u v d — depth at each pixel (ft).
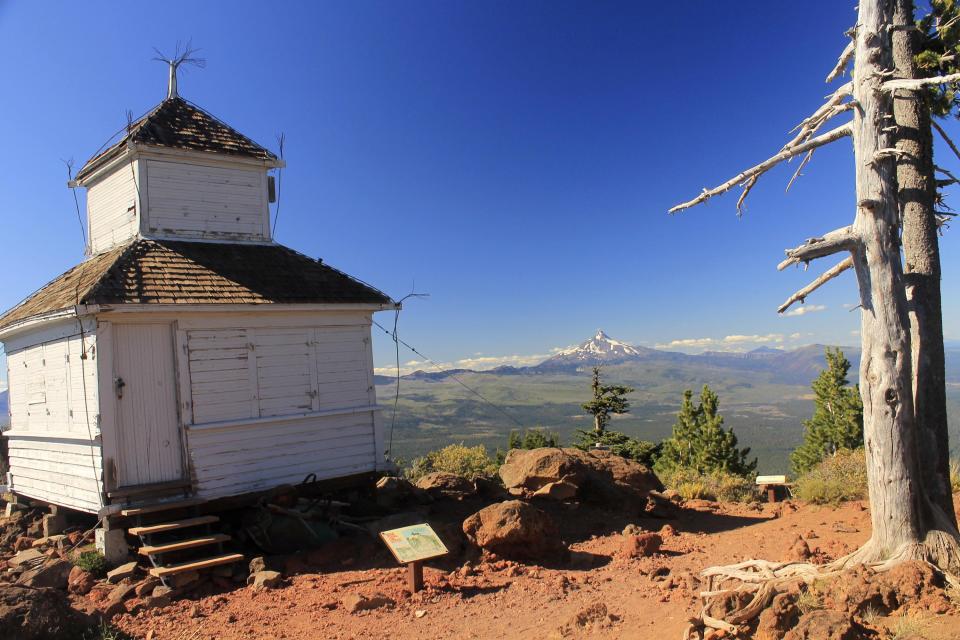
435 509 41.70
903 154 21.31
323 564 31.58
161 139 41.63
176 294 35.27
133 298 33.58
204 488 35.22
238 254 42.04
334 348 40.96
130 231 42.11
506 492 45.60
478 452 127.34
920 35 24.75
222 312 36.32
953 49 24.88
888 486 21.35
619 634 20.48
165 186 41.93
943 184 25.62
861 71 22.58
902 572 19.08
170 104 45.24
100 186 46.32
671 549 32.55
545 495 42.83
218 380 36.40
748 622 18.75
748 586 21.33
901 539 20.98
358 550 32.94
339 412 40.40
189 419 35.17
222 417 36.29
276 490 36.06
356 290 42.32
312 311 39.70
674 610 21.57
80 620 22.27
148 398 34.37
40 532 38.83
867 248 21.95
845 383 134.41
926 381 23.04
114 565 31.50
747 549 30.99
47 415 38.22
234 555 30.81
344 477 40.57
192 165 43.11
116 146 42.47
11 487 42.83
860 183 22.39
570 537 36.01
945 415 23.20
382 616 24.06
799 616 18.07
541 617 23.12
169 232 41.70
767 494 47.88
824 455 128.77
